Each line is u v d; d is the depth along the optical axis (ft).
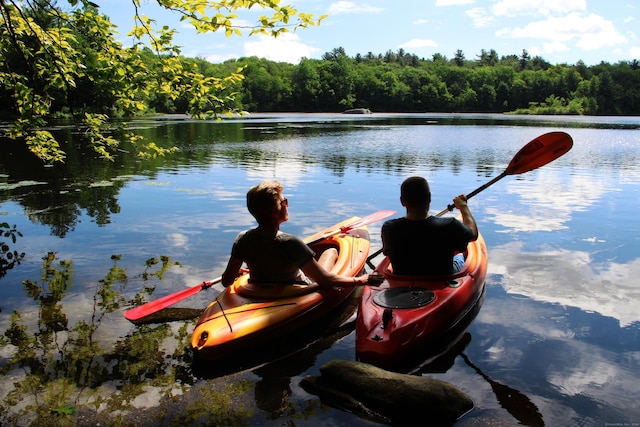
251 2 14.66
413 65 467.93
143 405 7.98
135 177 31.24
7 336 10.33
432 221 11.12
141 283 13.35
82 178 30.91
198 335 9.69
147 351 9.83
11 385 8.55
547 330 10.56
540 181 29.43
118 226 19.22
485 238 17.24
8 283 13.33
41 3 16.30
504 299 12.14
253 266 10.98
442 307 10.36
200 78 17.42
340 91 256.52
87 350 9.80
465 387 8.49
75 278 13.71
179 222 19.84
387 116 173.47
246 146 50.88
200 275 13.97
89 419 7.60
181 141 56.29
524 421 7.52
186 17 15.16
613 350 9.70
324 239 15.43
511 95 277.44
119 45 16.94
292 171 33.47
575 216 20.42
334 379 8.51
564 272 13.92
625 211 21.27
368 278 11.19
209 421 7.55
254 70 257.14
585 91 245.65
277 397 8.26
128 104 18.06
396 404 7.75
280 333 10.34
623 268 14.19
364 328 9.87
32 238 17.66
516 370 9.03
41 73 17.44
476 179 30.25
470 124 104.22
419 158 41.04
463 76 301.84
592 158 40.91
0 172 33.40
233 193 25.90
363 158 40.88
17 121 18.34
